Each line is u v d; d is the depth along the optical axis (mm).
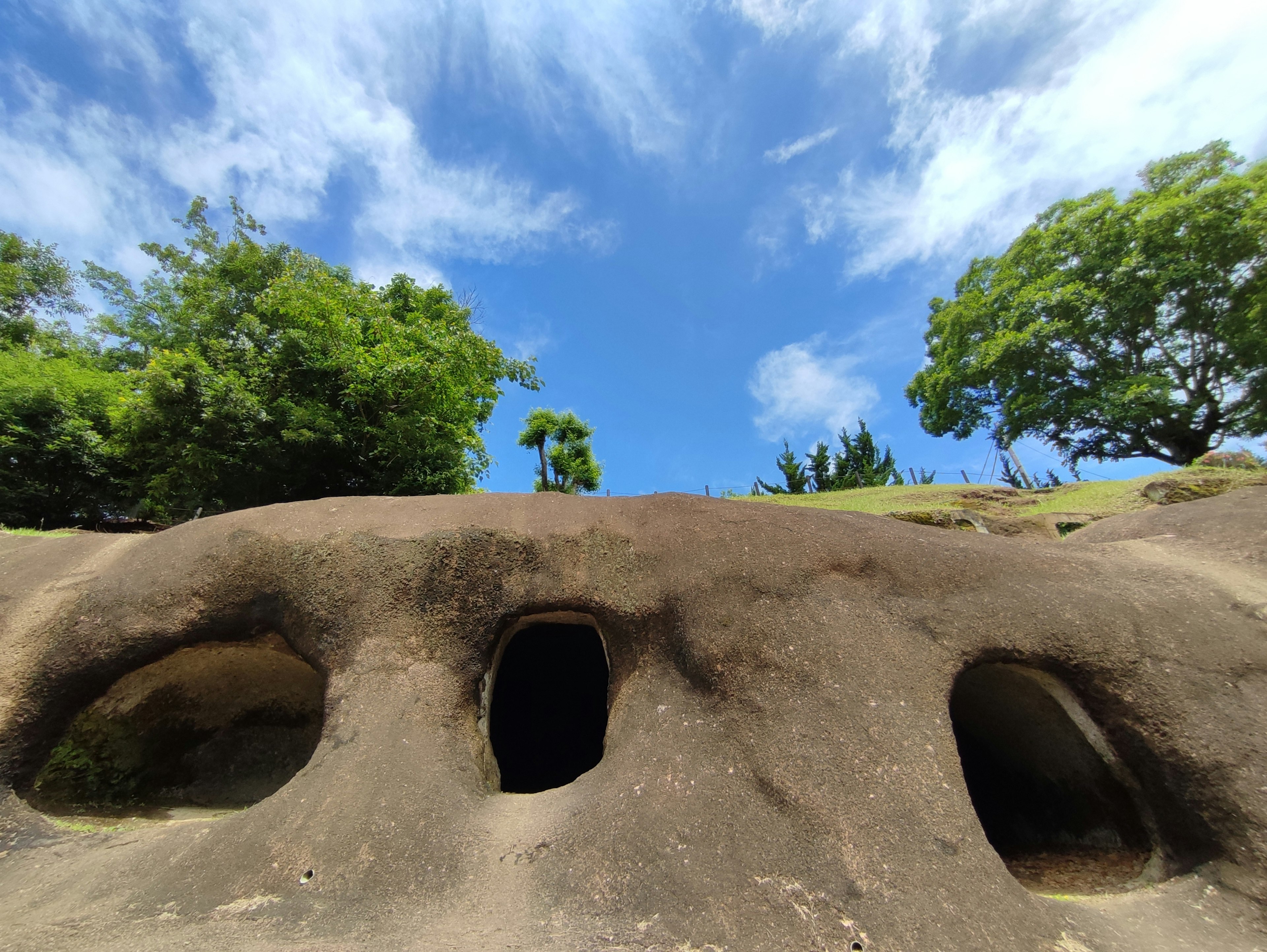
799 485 26922
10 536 5160
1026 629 3328
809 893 2451
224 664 4492
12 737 3605
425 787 3111
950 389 21547
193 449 10344
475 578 4070
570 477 28250
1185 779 2869
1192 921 2504
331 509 4590
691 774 2982
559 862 2742
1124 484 12258
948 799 2711
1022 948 2283
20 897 2881
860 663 3186
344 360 11656
